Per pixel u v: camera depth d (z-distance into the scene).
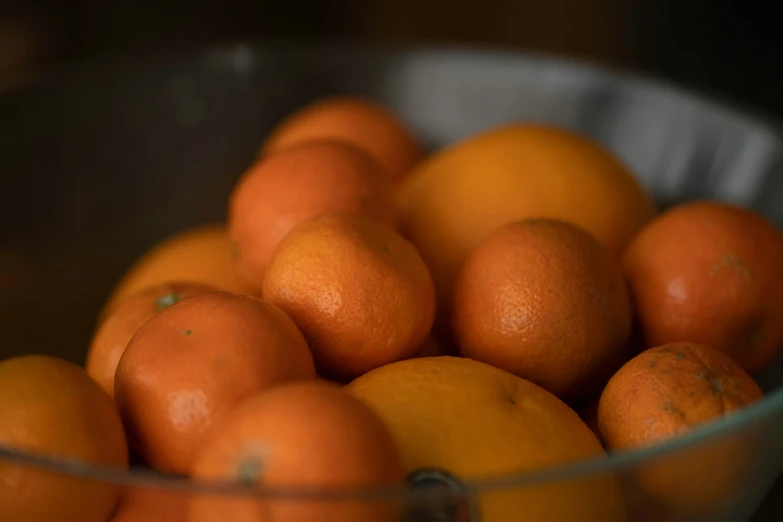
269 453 0.29
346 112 0.51
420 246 0.44
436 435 0.33
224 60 0.55
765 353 0.39
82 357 0.51
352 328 0.36
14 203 0.50
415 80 0.57
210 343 0.33
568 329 0.37
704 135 0.50
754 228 0.39
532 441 0.33
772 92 0.66
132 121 0.54
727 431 0.30
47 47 0.66
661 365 0.34
